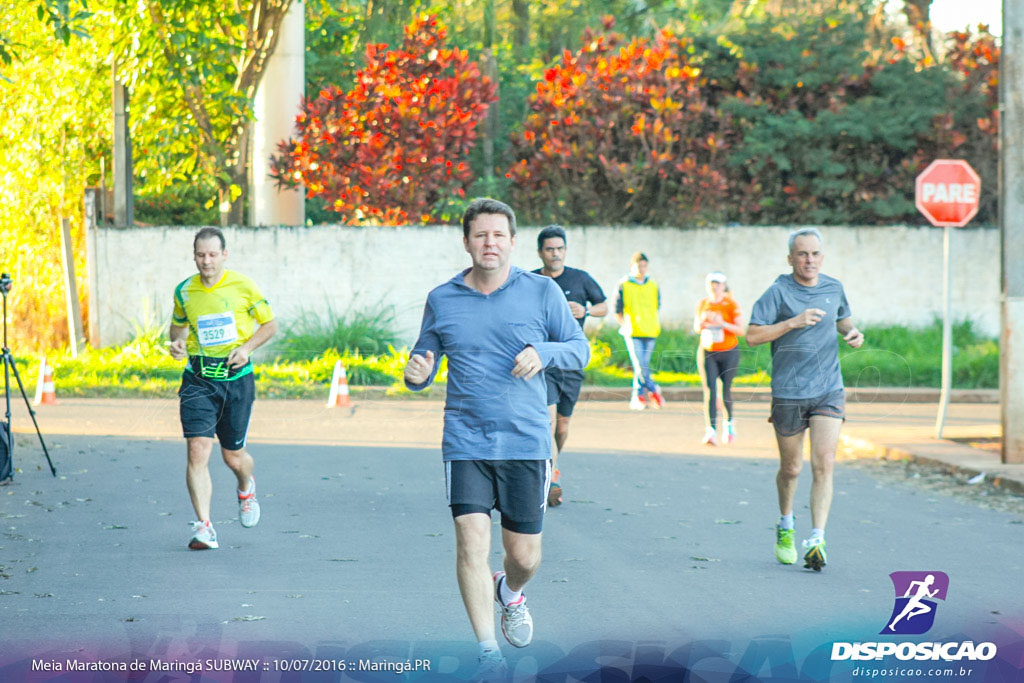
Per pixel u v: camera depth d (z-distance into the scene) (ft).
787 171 131.03
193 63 119.44
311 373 107.65
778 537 40.86
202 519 42.65
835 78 131.54
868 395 76.13
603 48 130.21
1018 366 60.75
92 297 123.03
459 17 179.32
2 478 56.95
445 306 27.45
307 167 124.06
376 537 44.96
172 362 99.30
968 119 131.75
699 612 33.94
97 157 135.95
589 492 55.72
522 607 28.73
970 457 63.77
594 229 124.57
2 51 69.67
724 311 72.54
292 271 123.13
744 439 76.07
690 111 125.59
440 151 123.85
